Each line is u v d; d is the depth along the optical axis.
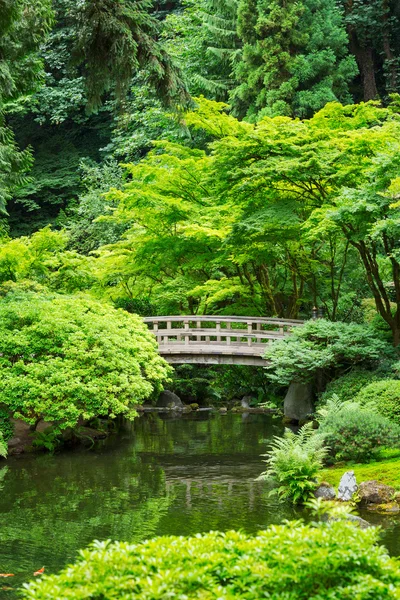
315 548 4.32
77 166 34.94
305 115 26.20
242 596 4.04
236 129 19.52
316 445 11.71
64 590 3.99
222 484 12.27
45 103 32.62
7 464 14.05
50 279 21.17
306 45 26.97
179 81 11.01
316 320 17.89
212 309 23.72
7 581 7.71
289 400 18.48
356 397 14.17
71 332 15.66
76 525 9.84
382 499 10.44
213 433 17.44
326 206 16.53
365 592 3.99
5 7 9.80
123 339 16.25
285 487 11.09
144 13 11.03
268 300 22.30
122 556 4.30
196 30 31.19
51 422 16.66
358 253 20.23
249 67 27.17
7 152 12.41
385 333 17.92
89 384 14.85
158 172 20.70
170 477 12.84
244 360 19.11
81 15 10.47
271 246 18.56
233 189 18.02
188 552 4.41
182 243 20.73
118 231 28.25
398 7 29.27
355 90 31.33
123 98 11.05
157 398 20.73
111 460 14.41
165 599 3.96
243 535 4.73
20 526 9.82
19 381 14.43
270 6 26.41
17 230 34.06
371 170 15.02
